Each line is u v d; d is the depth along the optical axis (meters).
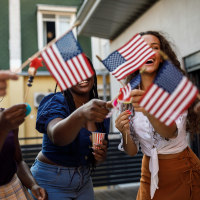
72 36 1.28
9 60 9.93
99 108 1.26
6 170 1.53
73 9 10.70
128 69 1.43
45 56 1.27
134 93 1.32
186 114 1.86
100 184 5.51
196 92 1.22
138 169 5.70
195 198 1.91
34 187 1.69
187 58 4.13
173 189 1.91
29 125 8.98
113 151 5.68
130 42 1.46
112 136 7.33
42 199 1.65
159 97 1.24
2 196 1.53
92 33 6.67
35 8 10.38
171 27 4.46
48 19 10.62
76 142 1.86
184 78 1.23
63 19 10.74
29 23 10.30
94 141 1.85
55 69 1.28
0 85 1.04
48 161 1.87
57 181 1.84
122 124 1.97
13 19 10.09
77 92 1.89
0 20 10.04
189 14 3.96
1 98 1.75
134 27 5.78
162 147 1.90
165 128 1.52
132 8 5.22
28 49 10.20
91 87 1.97
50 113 1.66
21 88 9.52
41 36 10.34
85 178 1.95
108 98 10.23
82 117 1.30
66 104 1.81
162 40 2.15
